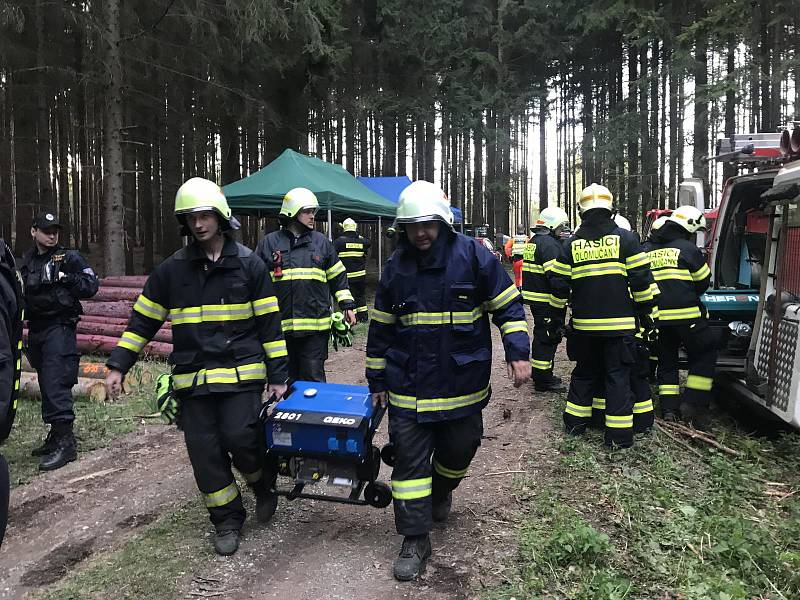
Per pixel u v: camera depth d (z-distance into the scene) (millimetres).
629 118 20844
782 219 4312
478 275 3000
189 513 3725
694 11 17391
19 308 2391
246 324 3180
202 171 20469
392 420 3023
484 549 3188
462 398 2979
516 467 4328
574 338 4832
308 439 3105
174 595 2842
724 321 5539
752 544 3096
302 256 4605
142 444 5074
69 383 4703
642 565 2984
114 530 3541
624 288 4590
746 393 5066
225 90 15727
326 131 24312
